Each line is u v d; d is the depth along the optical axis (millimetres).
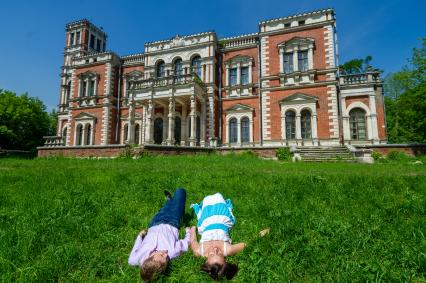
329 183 6840
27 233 3775
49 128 47469
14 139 36688
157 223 3822
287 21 24703
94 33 41719
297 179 7352
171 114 23469
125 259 3402
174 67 27844
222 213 3953
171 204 4316
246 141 25406
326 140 21938
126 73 31719
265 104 24219
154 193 6328
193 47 27000
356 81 22453
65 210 4871
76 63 33125
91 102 31484
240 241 3873
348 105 22406
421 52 25859
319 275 2939
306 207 5109
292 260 3219
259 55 26031
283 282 2795
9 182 7422
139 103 26516
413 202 5078
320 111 22500
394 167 11930
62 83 37969
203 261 3246
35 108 40031
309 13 23953
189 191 6523
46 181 7336
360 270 2904
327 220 4375
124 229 4293
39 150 21562
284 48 24328
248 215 4836
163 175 8383
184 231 4117
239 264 3195
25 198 5656
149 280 2830
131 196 6027
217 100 26734
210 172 9078
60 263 3111
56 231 4008
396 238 3736
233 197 5961
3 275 2818
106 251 3574
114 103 31500
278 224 4238
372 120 21547
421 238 3625
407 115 25188
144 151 16906
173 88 23703
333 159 16562
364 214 4676
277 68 24375
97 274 3090
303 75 23359
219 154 19594
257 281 2844
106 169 10266
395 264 3100
